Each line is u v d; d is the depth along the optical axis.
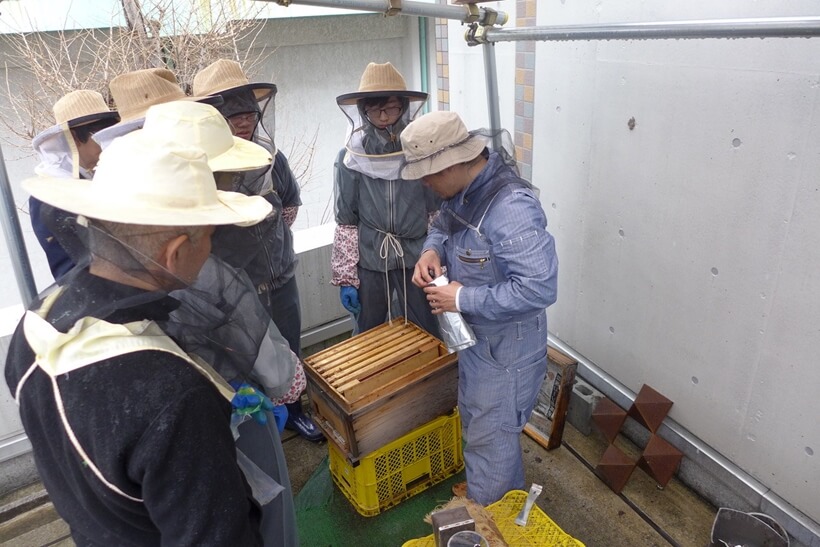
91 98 2.17
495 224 1.81
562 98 2.49
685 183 2.05
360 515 2.41
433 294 1.95
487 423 2.07
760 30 1.27
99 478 0.86
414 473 2.44
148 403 0.84
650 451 2.41
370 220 2.61
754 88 1.75
